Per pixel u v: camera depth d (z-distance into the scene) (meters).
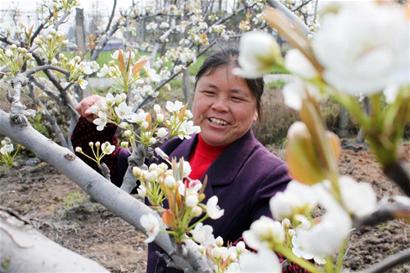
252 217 1.89
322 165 0.48
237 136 1.99
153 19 8.00
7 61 2.39
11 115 1.50
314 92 0.46
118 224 5.31
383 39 0.32
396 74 0.32
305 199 0.58
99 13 8.71
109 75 1.97
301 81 0.45
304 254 0.95
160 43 6.14
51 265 0.81
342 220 0.47
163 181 1.01
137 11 6.07
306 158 0.48
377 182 6.28
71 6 3.20
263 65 0.43
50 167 7.09
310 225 0.61
